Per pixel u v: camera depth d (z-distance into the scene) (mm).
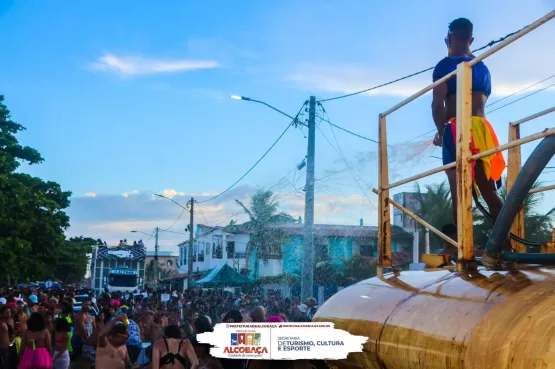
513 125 3230
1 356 12680
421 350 1907
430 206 15000
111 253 78062
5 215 32156
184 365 7277
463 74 2426
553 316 1481
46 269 35969
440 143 3254
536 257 2051
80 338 11062
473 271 2172
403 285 2404
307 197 17578
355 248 30891
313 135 17703
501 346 1553
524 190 2082
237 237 48656
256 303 22938
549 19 2000
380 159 3270
